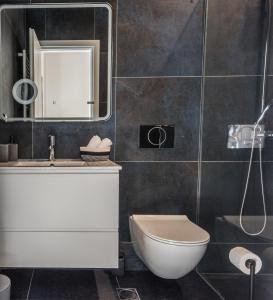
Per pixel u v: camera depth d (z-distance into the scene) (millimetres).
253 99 1389
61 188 1397
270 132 1229
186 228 1456
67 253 1415
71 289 1544
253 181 1329
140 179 1794
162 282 1650
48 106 1760
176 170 1800
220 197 1605
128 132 1783
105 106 1775
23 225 1391
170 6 1755
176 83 1779
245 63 1467
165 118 1788
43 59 1750
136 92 1775
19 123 1750
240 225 1403
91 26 1749
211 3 1696
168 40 1765
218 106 1646
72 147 1775
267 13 1346
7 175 1376
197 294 1532
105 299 1460
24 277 1658
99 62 1762
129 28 1750
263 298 1176
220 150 1625
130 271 1772
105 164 1500
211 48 1701
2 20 1723
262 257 1207
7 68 1729
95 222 1419
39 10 1740
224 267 1511
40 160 1753
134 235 1606
